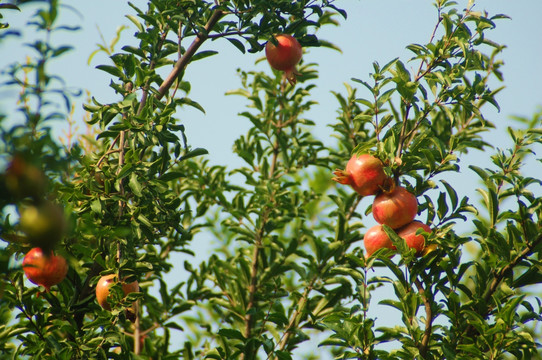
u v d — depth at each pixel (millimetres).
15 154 3289
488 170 5395
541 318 4867
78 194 4852
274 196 6879
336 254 6340
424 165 5379
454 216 5254
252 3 5586
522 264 5086
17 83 3676
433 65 5426
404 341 4977
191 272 7020
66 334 5289
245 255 7301
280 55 5637
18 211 3320
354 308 5227
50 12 3713
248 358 5301
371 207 5363
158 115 5336
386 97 5469
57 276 4848
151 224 5172
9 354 5270
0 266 3900
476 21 5355
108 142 5645
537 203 5125
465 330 5109
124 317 5055
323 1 5738
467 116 6742
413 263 5070
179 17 5406
